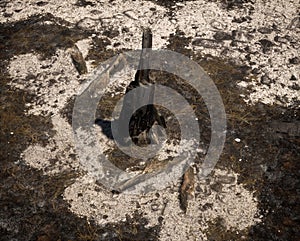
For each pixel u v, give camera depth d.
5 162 2.82
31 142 2.92
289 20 3.76
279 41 3.57
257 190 2.71
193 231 2.53
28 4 3.86
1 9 3.82
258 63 3.39
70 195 2.66
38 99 3.15
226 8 3.84
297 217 2.59
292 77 3.30
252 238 2.51
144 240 2.49
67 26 3.67
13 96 3.17
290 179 2.76
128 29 3.63
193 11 3.79
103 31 3.62
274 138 2.95
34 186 2.71
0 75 3.30
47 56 3.44
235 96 3.18
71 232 2.52
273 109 3.12
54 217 2.57
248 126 3.01
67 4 3.85
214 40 3.55
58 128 2.99
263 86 3.24
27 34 3.61
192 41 3.54
